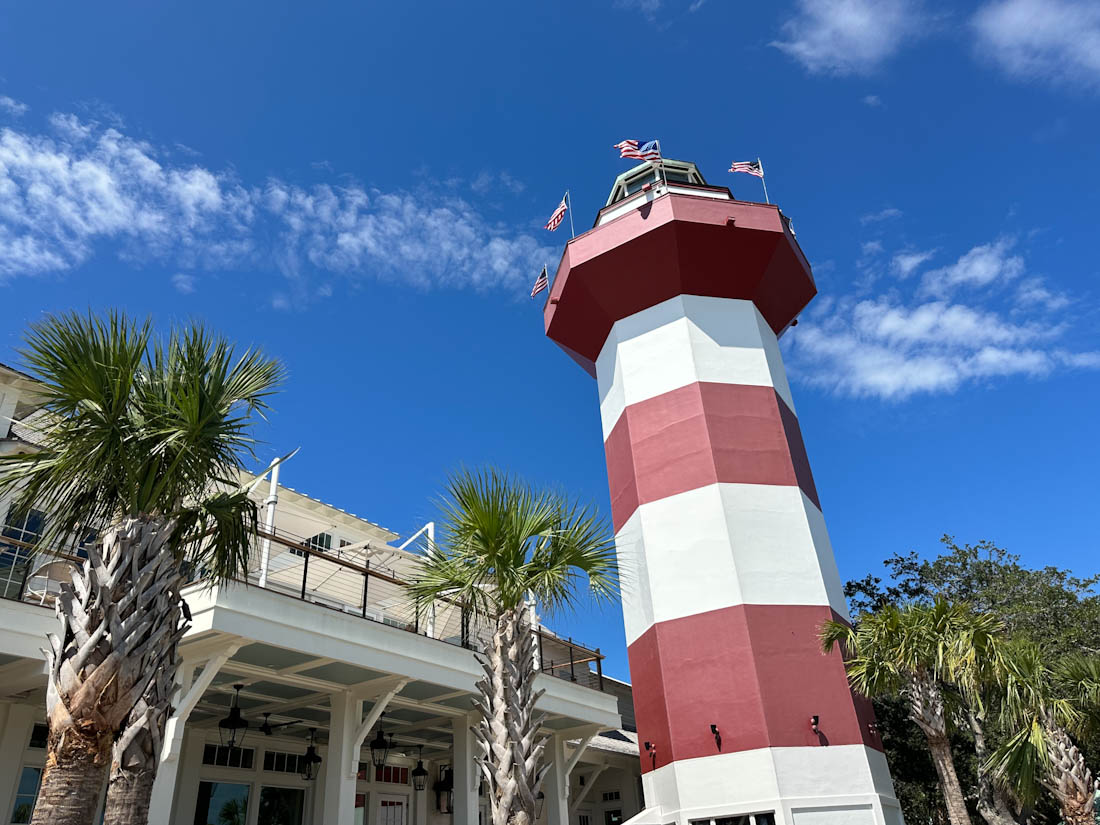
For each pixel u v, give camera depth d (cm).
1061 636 2094
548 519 898
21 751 1345
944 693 1405
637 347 1994
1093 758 1803
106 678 646
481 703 827
